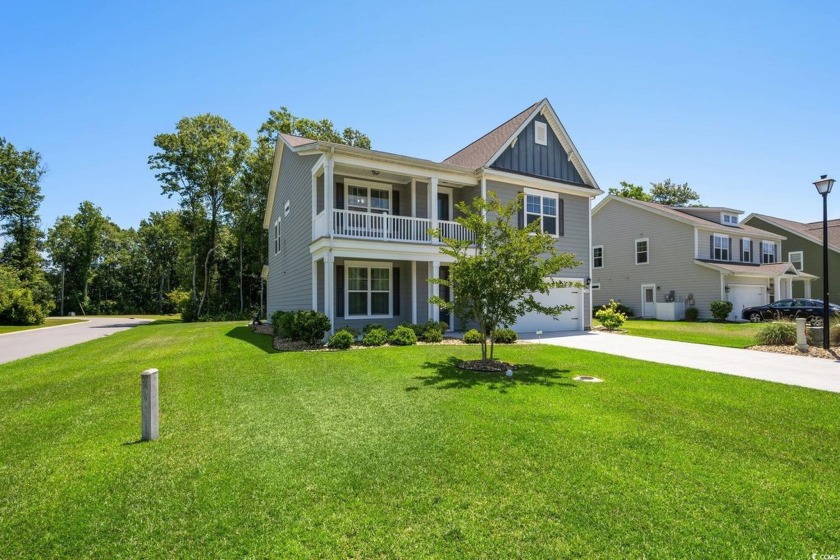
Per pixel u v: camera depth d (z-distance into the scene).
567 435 4.62
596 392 6.52
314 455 4.16
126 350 12.60
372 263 14.48
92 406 6.16
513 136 15.52
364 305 14.35
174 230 36.62
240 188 32.53
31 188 38.69
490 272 8.32
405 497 3.30
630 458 4.02
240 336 15.53
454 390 6.66
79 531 2.93
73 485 3.61
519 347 11.45
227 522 3.00
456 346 11.55
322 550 2.65
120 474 3.81
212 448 4.40
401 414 5.44
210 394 6.68
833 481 3.57
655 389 6.72
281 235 19.66
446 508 3.13
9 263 37.72
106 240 55.00
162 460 4.11
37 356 12.05
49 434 4.95
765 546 2.68
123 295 53.84
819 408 5.68
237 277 37.09
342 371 8.17
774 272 24.19
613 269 28.67
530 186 15.99
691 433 4.70
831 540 2.74
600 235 29.59
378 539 2.76
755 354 10.46
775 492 3.38
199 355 10.80
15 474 3.85
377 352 10.39
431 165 13.76
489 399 6.11
